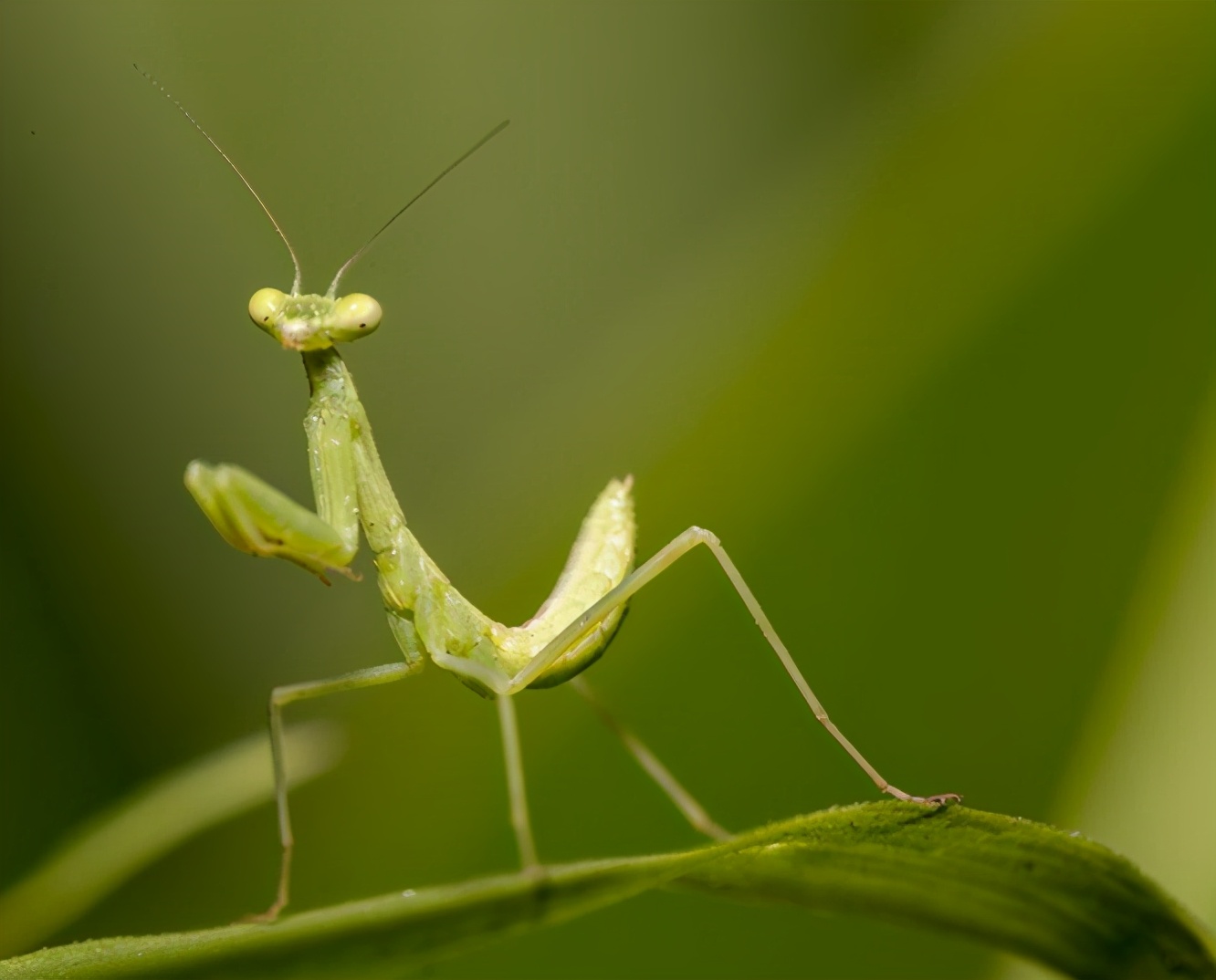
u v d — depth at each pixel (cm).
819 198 15
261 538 15
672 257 18
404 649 16
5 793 16
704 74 18
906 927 14
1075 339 15
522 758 15
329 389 16
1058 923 14
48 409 17
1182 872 14
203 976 14
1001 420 15
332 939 14
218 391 17
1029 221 15
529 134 18
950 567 15
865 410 15
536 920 14
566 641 15
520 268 18
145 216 17
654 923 15
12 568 16
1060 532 15
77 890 15
